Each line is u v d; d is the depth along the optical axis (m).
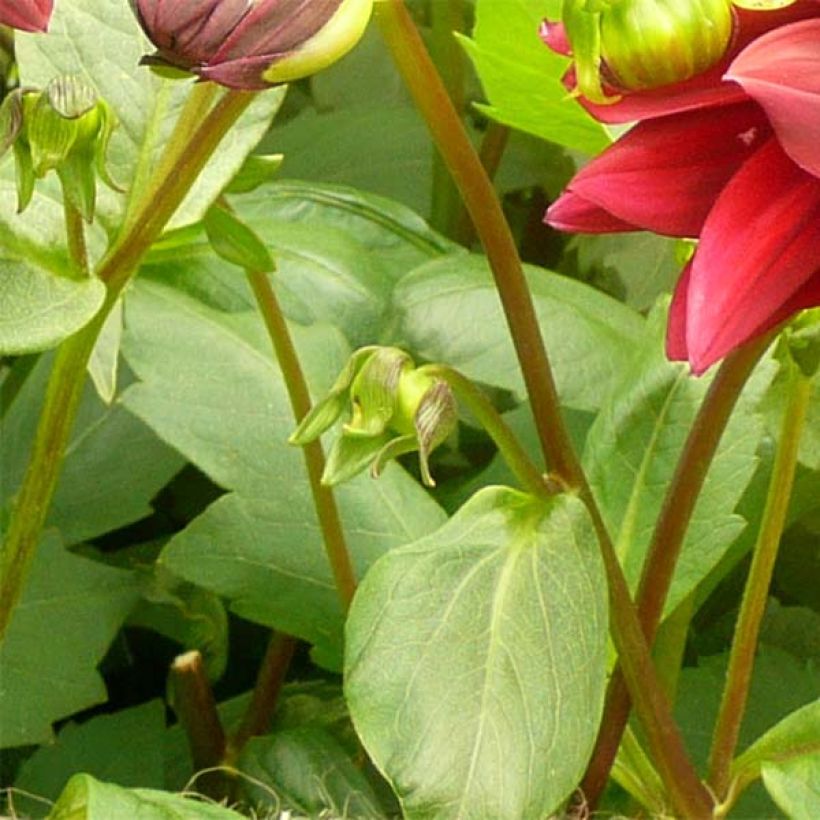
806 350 0.69
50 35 0.69
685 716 0.85
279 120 1.29
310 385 0.82
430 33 1.14
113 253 0.66
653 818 0.73
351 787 0.80
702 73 0.58
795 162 0.56
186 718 0.82
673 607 0.74
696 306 0.57
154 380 0.81
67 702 0.82
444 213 1.08
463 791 0.62
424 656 0.63
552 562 0.64
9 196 0.67
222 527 0.81
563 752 0.63
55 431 0.69
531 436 0.91
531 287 0.85
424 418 0.62
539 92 0.77
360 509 0.80
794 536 0.93
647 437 0.76
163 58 0.56
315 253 0.91
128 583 0.85
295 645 0.87
